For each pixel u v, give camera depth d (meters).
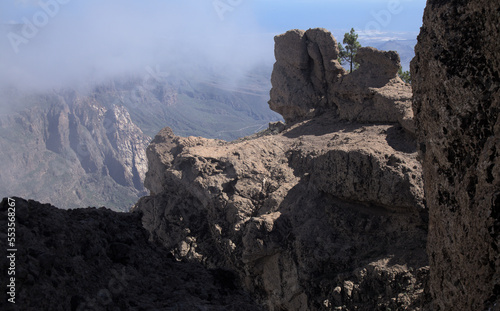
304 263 33.50
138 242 15.38
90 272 12.05
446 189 13.77
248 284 36.00
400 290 29.09
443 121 13.74
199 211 40.50
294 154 41.19
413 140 37.22
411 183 32.84
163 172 45.38
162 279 13.70
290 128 47.59
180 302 12.51
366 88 43.88
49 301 10.36
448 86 13.54
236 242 36.66
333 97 47.34
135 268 13.69
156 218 41.22
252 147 42.34
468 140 13.05
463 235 12.58
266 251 34.50
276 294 34.19
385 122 41.81
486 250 11.33
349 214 35.09
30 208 12.33
